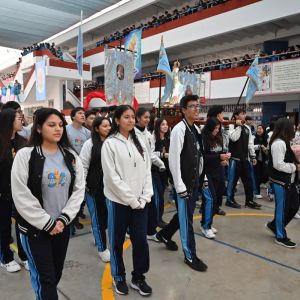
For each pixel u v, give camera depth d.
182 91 8.80
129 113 2.48
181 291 2.66
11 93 16.17
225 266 3.14
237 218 4.75
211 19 13.70
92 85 19.47
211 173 4.03
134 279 2.63
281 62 11.80
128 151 2.46
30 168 1.87
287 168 3.50
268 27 13.75
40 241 1.93
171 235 3.46
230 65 14.22
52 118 1.92
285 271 3.06
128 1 17.17
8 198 2.82
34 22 18.28
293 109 13.06
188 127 3.03
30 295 2.59
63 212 1.96
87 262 3.19
